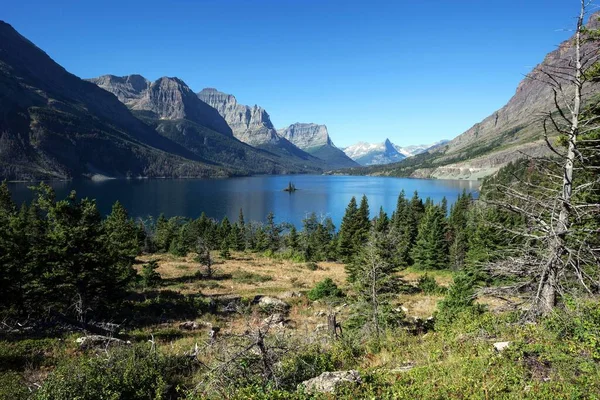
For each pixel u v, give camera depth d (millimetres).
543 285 10094
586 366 6820
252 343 7887
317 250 59656
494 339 9406
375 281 14992
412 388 7016
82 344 13945
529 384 6656
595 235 9852
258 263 51375
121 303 20875
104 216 116250
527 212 10141
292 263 52500
